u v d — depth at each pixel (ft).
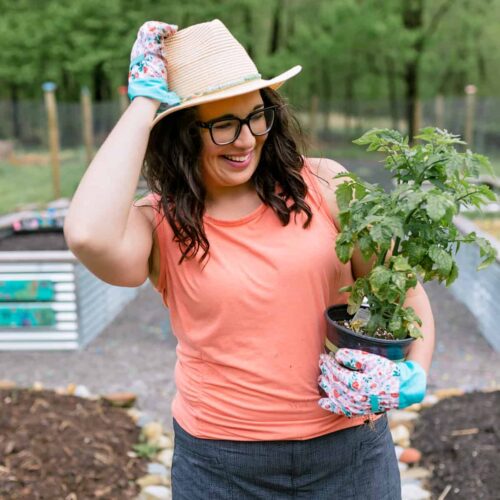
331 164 5.72
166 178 5.19
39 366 16.37
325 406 5.11
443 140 4.81
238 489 5.43
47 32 63.82
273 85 5.27
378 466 5.53
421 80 83.61
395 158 4.97
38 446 10.70
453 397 12.66
